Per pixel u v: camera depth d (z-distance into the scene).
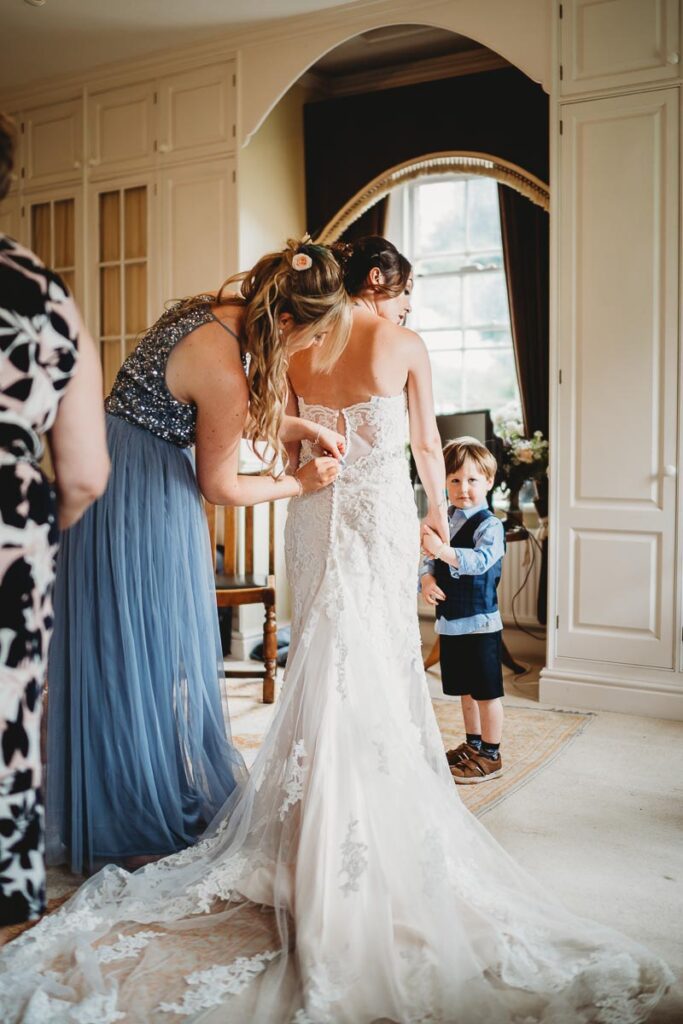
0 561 1.25
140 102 5.09
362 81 5.45
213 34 4.70
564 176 3.94
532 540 5.07
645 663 3.87
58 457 1.41
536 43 3.99
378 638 2.12
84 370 1.37
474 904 1.99
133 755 2.32
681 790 2.99
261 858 2.11
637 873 2.37
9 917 1.29
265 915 2.06
